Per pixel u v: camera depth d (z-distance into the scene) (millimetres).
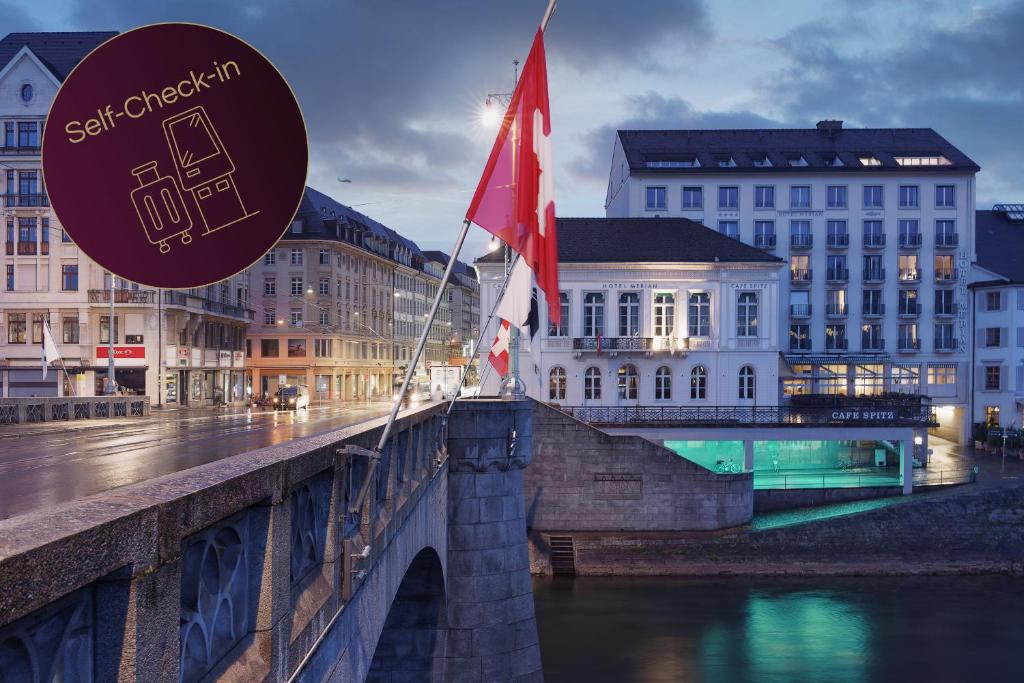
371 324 91750
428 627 18016
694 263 51156
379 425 8531
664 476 37938
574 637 28547
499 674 18141
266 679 4645
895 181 61750
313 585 6027
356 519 7383
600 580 35656
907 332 61812
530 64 11617
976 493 38812
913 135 65688
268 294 77625
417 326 112000
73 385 52562
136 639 3146
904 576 36719
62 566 2660
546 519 37812
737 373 51531
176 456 14781
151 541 3256
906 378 57781
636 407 46656
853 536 37406
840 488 41594
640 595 33406
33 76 52094
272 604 4824
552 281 11594
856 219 61750
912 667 26172
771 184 61844
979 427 58875
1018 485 40469
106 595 3115
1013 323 60312
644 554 36656
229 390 65625
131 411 34344
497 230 11344
